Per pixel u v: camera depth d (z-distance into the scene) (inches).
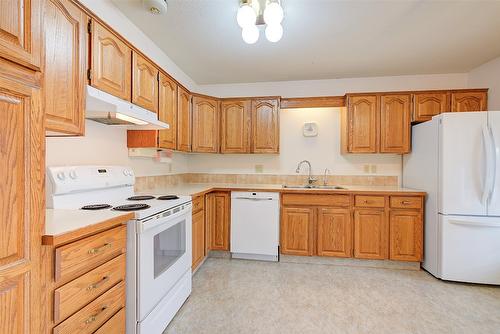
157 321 61.9
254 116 127.2
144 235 57.0
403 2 71.9
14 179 31.3
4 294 30.0
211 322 69.5
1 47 29.7
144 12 77.4
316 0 70.7
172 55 106.3
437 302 80.3
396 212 105.7
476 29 86.0
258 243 114.3
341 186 128.2
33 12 33.8
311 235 111.0
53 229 39.3
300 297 83.0
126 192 80.4
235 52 103.7
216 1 72.1
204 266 108.6
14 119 31.3
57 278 37.7
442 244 94.0
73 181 60.6
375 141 117.4
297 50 101.4
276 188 115.3
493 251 89.9
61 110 47.6
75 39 51.3
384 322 69.9
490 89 111.0
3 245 29.9
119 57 66.2
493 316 72.7
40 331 35.1
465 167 91.3
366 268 107.7
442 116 93.9
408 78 127.6
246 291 86.7
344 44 96.6
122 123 78.1
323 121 133.6
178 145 105.6
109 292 49.4
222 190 116.8
